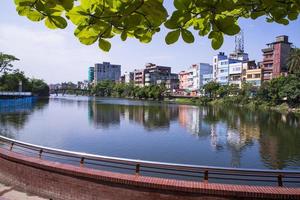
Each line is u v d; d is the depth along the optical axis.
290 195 6.46
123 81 176.38
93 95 178.88
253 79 85.56
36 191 8.80
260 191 6.57
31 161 8.95
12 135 30.44
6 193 8.84
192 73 119.50
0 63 77.62
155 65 154.50
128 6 1.38
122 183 7.49
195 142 28.73
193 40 1.46
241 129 37.41
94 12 1.45
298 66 60.91
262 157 22.88
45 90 135.62
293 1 1.56
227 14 1.61
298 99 60.69
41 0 1.36
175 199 7.02
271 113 57.88
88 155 8.14
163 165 7.21
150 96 121.00
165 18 1.43
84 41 1.56
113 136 31.66
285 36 78.88
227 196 6.70
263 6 1.62
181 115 55.25
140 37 1.64
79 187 8.05
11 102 73.75
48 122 42.00
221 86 90.00
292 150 25.11
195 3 1.40
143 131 35.62
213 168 6.88
